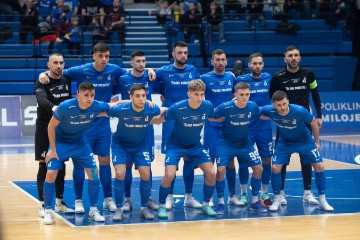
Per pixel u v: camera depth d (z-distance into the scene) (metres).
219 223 7.00
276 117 7.64
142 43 19.89
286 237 6.26
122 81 7.98
